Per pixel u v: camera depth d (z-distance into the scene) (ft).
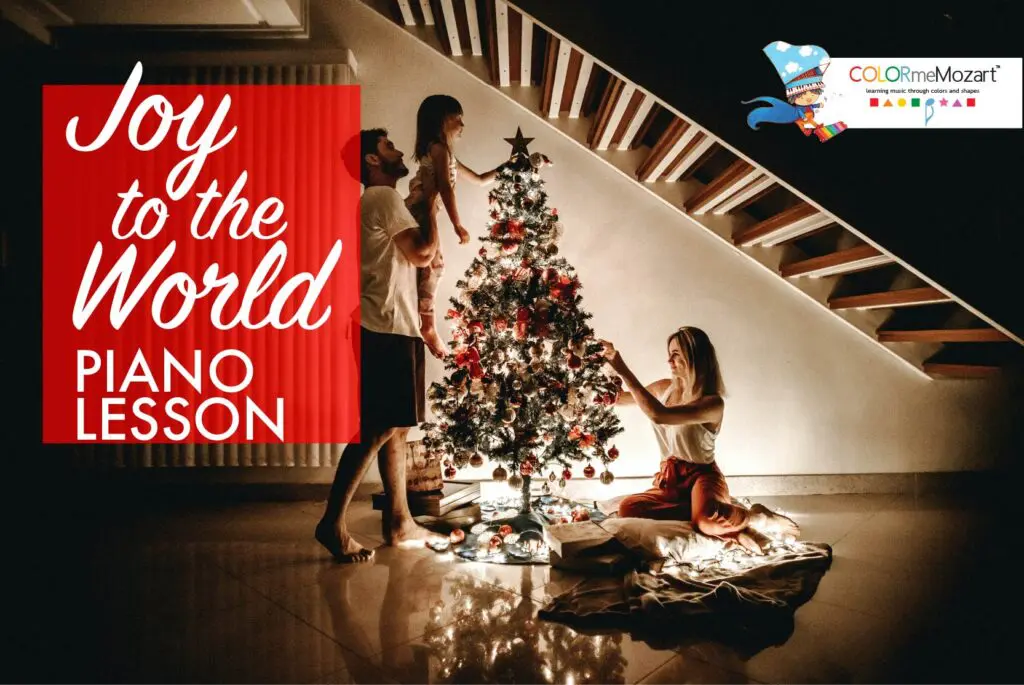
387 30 11.39
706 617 6.28
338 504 8.30
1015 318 7.69
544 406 8.54
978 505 10.78
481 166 11.39
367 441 8.43
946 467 11.61
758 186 9.25
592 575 7.78
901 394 11.59
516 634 6.14
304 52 11.24
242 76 11.09
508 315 8.70
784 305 11.54
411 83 11.35
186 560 8.35
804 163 7.73
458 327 9.07
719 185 9.45
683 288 11.51
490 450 8.93
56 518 10.30
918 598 6.94
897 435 11.62
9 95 10.94
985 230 7.68
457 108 10.64
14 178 11.03
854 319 11.37
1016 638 5.98
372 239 8.75
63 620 6.52
